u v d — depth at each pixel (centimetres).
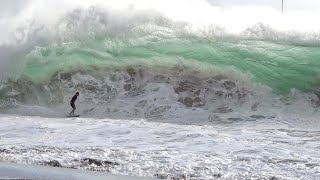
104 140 4494
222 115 6312
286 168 3481
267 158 3791
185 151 4009
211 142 4422
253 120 6038
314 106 6494
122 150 3962
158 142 4431
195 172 3331
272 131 5144
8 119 5866
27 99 7144
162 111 6562
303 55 6988
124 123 5525
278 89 6762
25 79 7244
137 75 7144
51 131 4978
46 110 6825
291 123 5859
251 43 7194
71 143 4294
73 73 7231
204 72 7044
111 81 7119
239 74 6950
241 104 6656
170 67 7156
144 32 7425
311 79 6812
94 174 3098
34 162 3459
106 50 7356
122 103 6781
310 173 3347
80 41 7450
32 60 7362
